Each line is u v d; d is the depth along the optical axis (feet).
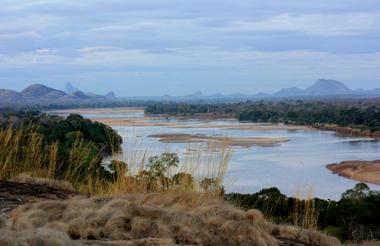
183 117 473.67
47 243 13.15
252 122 408.05
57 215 18.12
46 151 31.07
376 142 251.19
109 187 27.17
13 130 30.66
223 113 532.73
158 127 268.82
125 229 17.03
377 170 151.33
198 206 20.24
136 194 22.66
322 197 107.24
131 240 15.79
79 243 14.14
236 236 17.22
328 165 160.45
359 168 154.71
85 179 29.89
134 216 17.61
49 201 19.51
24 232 13.46
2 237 12.39
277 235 20.34
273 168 147.64
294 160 169.89
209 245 16.90
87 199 20.22
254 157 172.04
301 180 128.57
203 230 17.29
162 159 27.58
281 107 593.42
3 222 15.60
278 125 367.86
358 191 86.33
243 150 192.54
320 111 451.12
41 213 17.84
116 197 21.53
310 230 21.13
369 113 398.01
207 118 464.24
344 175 143.84
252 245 17.17
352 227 44.75
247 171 138.51
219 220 18.03
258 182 118.11
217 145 28.58
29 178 26.22
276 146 212.64
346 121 375.66
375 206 56.90
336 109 463.01
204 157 27.40
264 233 18.04
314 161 170.09
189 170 25.76
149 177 26.40
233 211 19.04
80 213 18.04
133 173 27.53
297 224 25.75
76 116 111.14
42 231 13.73
